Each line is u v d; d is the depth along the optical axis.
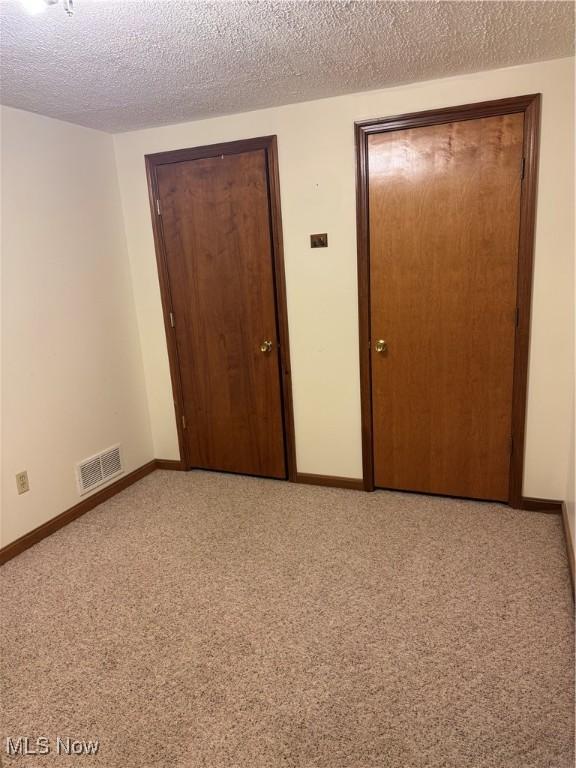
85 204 3.08
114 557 2.63
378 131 2.70
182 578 2.43
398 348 2.95
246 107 2.85
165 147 3.18
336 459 3.26
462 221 2.67
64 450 2.99
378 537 2.68
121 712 1.71
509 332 2.71
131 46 1.91
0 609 2.26
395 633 2.00
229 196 3.10
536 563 2.39
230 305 3.27
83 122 2.94
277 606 2.19
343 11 1.73
